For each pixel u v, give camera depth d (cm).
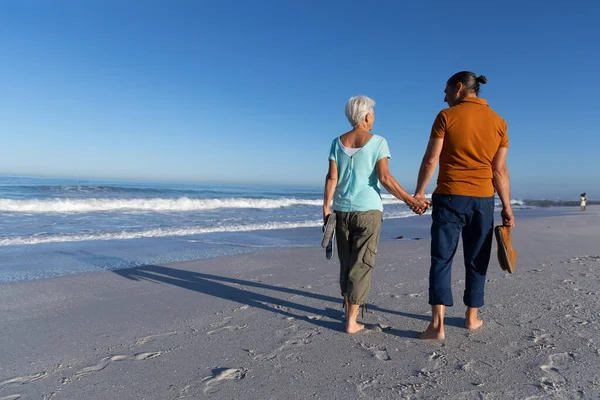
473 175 269
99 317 333
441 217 276
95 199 1458
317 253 654
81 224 1007
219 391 213
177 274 495
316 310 354
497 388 211
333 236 296
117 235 821
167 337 289
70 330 302
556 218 1484
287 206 2036
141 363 246
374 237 292
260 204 1980
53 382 221
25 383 220
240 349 267
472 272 292
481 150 266
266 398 205
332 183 297
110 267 532
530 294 387
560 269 504
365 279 293
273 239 844
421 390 211
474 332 293
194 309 356
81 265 542
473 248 286
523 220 1351
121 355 257
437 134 272
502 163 279
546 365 237
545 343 270
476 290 292
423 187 282
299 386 218
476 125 265
